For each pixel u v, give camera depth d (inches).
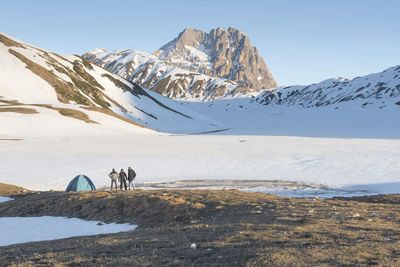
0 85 5944.9
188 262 367.9
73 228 859.4
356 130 7037.4
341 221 607.5
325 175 1918.1
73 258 416.5
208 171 2069.4
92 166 2212.1
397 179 1764.3
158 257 395.9
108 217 946.1
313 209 789.2
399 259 348.2
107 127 4955.7
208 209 877.2
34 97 6038.4
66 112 5103.3
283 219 641.0
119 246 475.8
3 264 412.5
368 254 366.6
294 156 2650.1
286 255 362.3
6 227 882.8
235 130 7869.1
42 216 1027.9
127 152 2861.7
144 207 938.1
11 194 1457.9
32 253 475.8
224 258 371.9
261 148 3159.5
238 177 1879.9
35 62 7431.1
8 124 4197.8
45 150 2915.8
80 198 1112.2
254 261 346.3
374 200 1135.0
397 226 565.3
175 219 822.5
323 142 3762.3
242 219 706.8
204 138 4266.7
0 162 2336.4
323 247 398.3
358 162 2333.9
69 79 7598.4
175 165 2273.6
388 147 3243.1
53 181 1792.6
